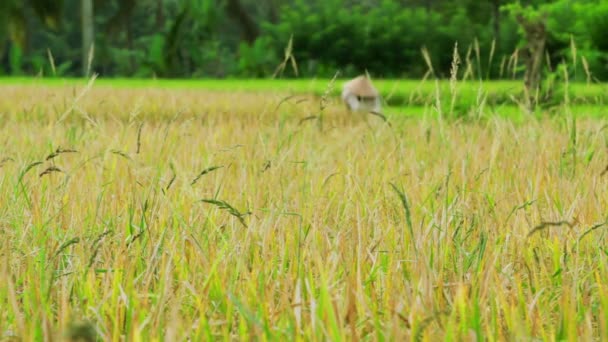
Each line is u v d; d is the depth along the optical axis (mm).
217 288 6727
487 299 6473
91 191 10000
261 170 11000
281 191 9859
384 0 89188
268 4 109125
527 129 16328
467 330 5656
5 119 24578
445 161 12281
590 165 11906
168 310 6367
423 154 13961
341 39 83812
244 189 10273
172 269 7176
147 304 6293
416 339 5379
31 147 14367
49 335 5438
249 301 6434
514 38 74312
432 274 6781
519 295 6414
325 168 12102
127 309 6070
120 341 5887
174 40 87688
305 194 10102
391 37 83312
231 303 6203
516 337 5520
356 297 6238
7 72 107125
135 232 8258
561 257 7391
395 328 5336
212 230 8297
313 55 85938
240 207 9469
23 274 7133
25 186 10117
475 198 9930
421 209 8945
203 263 7164
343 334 5258
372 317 5867
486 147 14344
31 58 99312
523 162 12102
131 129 17391
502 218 8883
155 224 8484
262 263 7137
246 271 6828
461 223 8344
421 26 82750
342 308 5941
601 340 5691
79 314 6281
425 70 83125
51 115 24672
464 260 7500
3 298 6574
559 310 6574
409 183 11031
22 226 8617
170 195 9742
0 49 89438
